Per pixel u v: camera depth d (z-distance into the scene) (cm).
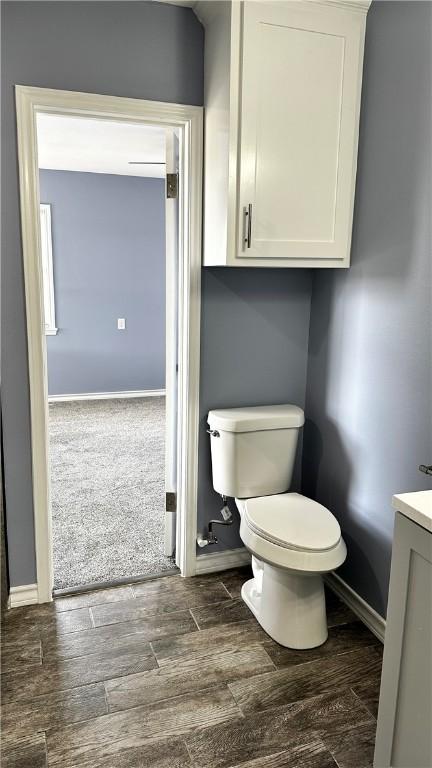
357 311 219
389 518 207
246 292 241
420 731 133
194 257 225
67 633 213
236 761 161
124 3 198
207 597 239
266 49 189
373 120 202
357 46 200
